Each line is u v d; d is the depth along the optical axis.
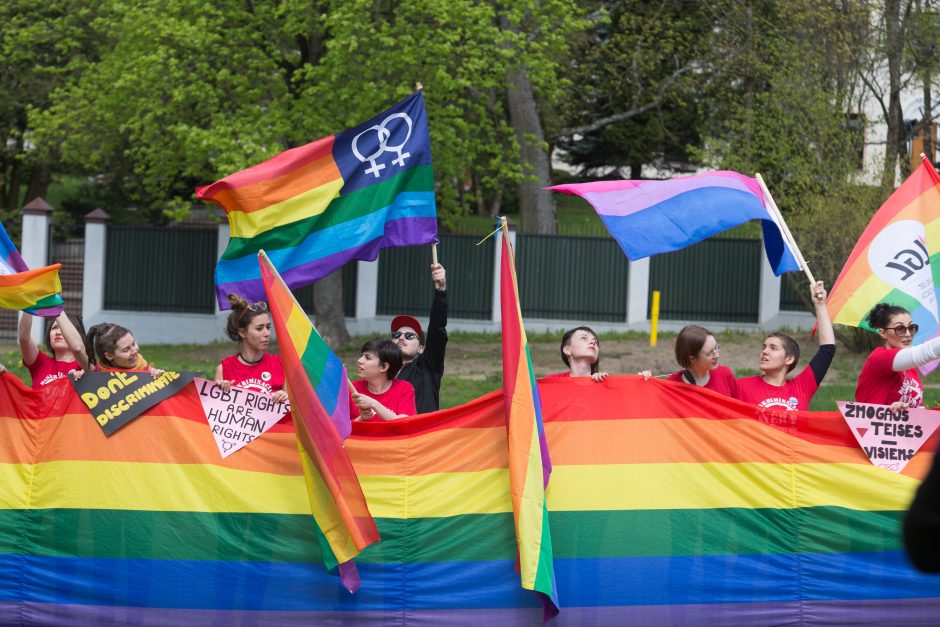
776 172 25.36
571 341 7.88
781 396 7.96
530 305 27.11
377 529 7.16
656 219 8.06
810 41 25.34
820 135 23.95
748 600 7.44
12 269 7.98
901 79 25.92
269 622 7.28
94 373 7.52
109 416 7.46
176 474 7.40
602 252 26.97
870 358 7.81
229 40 22.52
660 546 7.42
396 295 27.02
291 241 8.22
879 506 7.49
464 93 26.05
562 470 7.46
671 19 35.59
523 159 29.25
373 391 8.19
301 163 8.30
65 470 7.46
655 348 24.53
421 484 7.35
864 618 7.46
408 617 7.26
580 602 7.36
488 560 7.30
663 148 41.25
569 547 7.39
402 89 21.80
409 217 8.52
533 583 6.89
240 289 8.18
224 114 22.69
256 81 23.17
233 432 7.44
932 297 8.52
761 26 30.03
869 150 27.80
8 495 7.46
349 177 8.38
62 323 8.15
